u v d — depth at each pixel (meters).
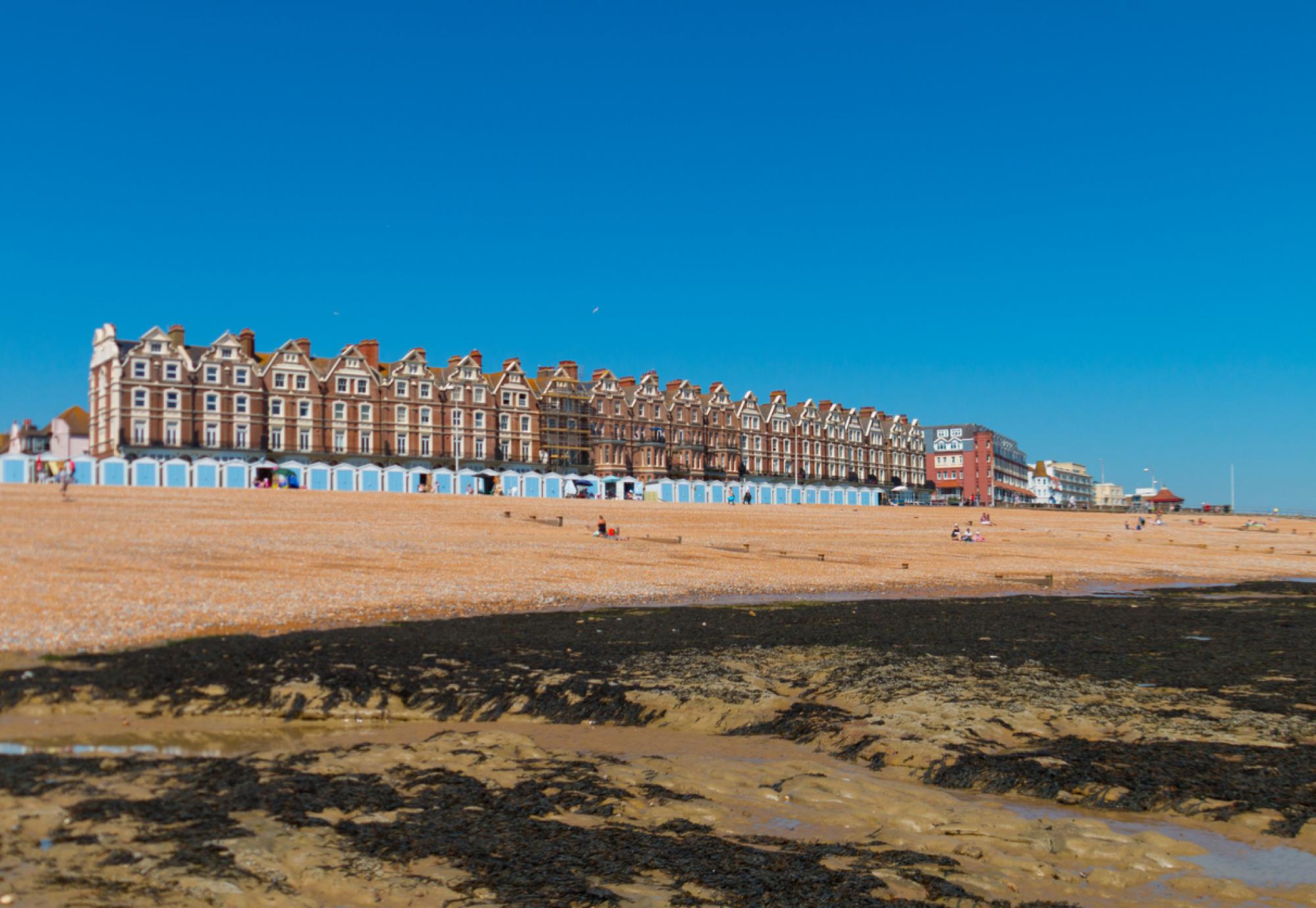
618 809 11.18
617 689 17.73
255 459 103.81
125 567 33.56
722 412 152.88
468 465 119.88
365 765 12.69
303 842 9.76
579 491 108.31
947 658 21.70
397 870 9.22
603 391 136.88
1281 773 12.80
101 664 18.83
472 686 17.92
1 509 50.34
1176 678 19.42
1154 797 12.06
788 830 10.66
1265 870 9.88
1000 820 11.05
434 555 44.16
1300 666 20.98
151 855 9.34
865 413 184.75
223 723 15.71
